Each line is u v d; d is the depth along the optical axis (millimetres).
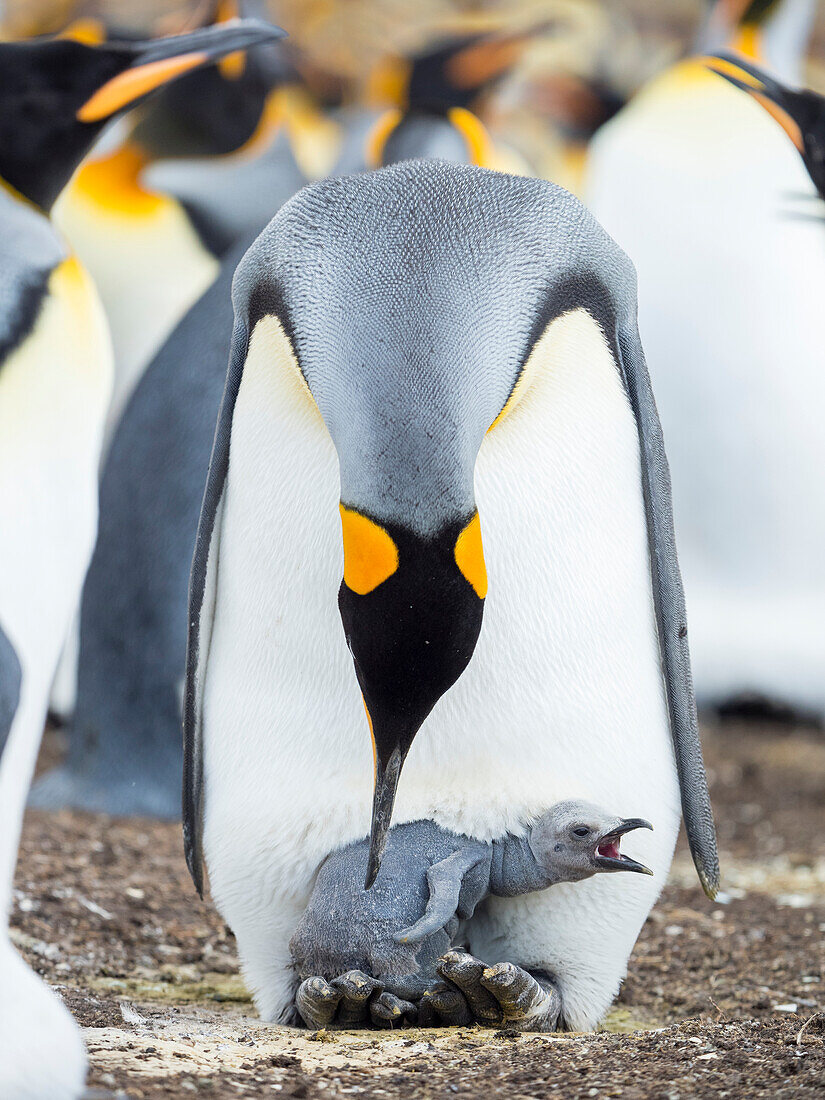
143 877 11906
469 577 7090
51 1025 6418
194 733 8906
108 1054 7176
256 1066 7156
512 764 8500
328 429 7766
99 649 15406
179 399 14992
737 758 19094
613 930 8797
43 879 11359
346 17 36344
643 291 20328
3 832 6461
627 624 8617
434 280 7750
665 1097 6715
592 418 8406
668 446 20609
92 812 14938
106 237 20422
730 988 10023
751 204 19828
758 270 19828
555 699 8469
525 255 8117
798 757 19203
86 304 6957
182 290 20641
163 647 14953
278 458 8281
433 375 7371
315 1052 7570
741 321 19953
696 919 11922
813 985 10031
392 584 7012
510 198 8320
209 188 21109
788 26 20656
